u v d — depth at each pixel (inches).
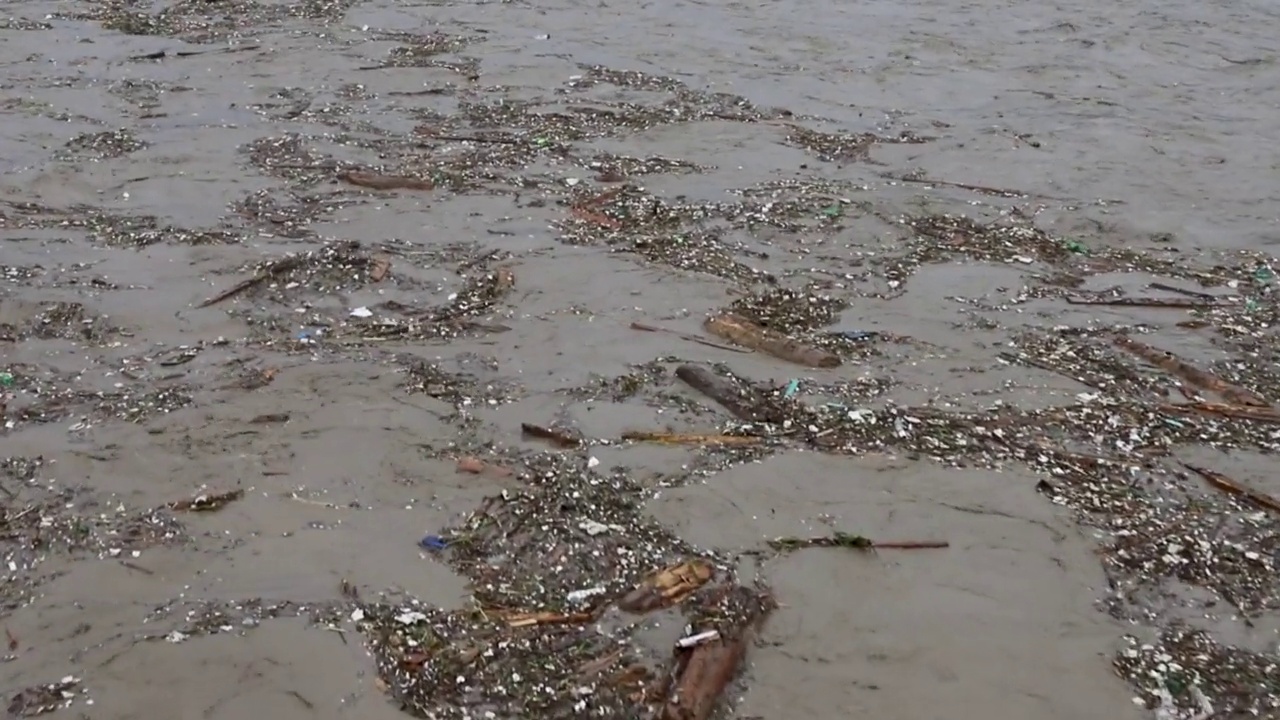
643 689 242.1
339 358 373.4
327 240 459.8
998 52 741.3
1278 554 288.5
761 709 240.8
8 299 401.4
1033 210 510.0
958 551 287.1
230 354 374.9
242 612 263.1
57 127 578.9
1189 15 820.0
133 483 307.6
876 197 517.3
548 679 245.1
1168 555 287.3
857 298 425.1
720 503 303.1
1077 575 279.4
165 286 417.7
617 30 784.3
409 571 276.8
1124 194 527.8
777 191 522.0
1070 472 319.9
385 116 612.4
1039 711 240.7
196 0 841.5
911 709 240.7
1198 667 253.1
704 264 447.8
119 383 356.8
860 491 308.8
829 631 261.1
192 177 522.0
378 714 236.2
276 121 598.9
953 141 591.5
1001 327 403.9
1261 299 430.6
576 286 426.9
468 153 560.1
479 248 458.0
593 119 616.1
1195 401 358.6
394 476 312.3
